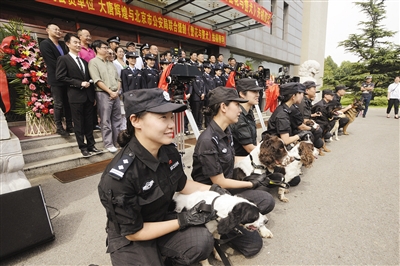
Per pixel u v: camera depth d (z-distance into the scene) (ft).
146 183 4.66
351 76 72.13
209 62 25.26
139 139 4.77
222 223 4.83
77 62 12.96
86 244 7.07
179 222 4.85
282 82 30.73
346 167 13.91
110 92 14.05
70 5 17.56
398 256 6.34
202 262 5.86
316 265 6.10
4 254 6.01
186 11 26.35
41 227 6.72
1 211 6.15
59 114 14.30
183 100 11.05
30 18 18.16
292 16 52.65
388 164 14.23
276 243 6.99
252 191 7.23
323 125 17.31
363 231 7.51
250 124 9.99
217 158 6.68
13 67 13.70
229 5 23.11
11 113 17.60
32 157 12.60
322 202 9.59
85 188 10.80
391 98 35.40
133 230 4.46
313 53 64.54
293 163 9.46
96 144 15.42
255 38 41.01
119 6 20.66
